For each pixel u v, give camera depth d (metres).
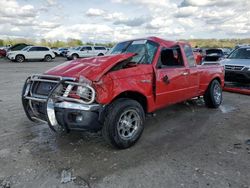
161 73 4.43
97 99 3.42
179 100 5.07
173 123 5.11
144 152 3.74
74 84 3.41
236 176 3.05
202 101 6.95
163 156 3.61
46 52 26.86
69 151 3.76
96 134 4.43
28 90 3.94
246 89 8.20
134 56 4.39
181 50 5.12
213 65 6.23
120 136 3.72
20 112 5.88
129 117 3.86
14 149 3.83
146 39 4.78
